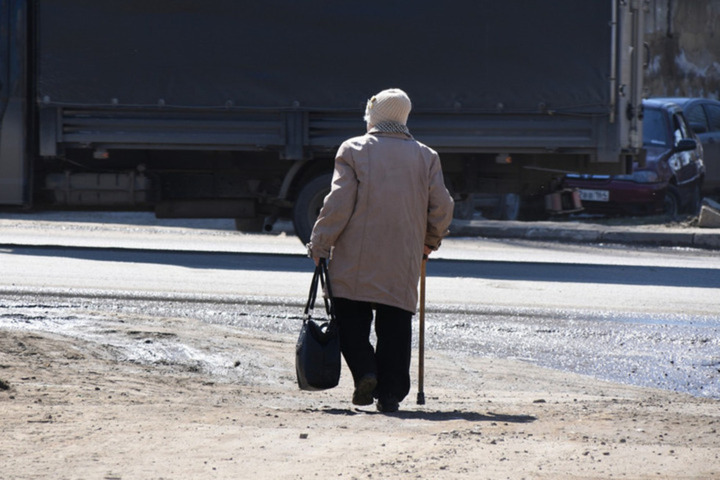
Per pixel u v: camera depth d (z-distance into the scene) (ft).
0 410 29.30
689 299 73.46
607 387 44.09
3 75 96.32
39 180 99.81
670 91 227.40
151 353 46.37
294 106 95.45
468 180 100.37
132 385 37.99
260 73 95.50
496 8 93.86
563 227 125.70
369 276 33.68
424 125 95.30
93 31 95.50
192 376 42.65
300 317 60.34
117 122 96.37
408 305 34.55
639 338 56.90
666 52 226.99
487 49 94.17
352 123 95.91
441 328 58.44
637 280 84.69
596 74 93.61
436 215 34.96
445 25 94.32
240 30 95.25
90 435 26.30
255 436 26.84
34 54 96.73
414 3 94.38
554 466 23.63
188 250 98.68
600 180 138.21
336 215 33.47
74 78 95.71
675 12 226.99
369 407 37.65
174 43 95.50
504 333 57.47
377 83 95.09
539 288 77.51
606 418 31.81
